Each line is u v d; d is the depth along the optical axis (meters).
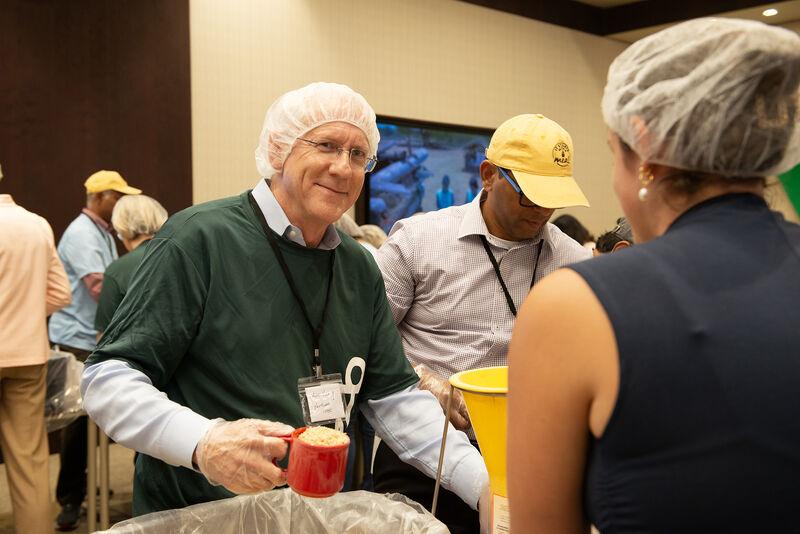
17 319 2.97
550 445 0.76
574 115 6.95
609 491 0.72
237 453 1.12
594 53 7.08
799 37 0.74
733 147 0.74
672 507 0.70
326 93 1.36
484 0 6.21
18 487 3.05
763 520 0.69
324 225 1.40
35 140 4.28
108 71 4.48
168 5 4.66
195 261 1.32
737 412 0.68
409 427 1.50
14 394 3.03
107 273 3.16
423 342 1.99
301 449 1.09
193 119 4.80
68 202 4.39
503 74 6.39
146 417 1.19
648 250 0.75
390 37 5.66
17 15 4.20
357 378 1.48
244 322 1.34
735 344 0.69
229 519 1.21
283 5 5.12
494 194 1.88
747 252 0.74
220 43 4.88
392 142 5.68
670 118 0.75
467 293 1.94
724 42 0.74
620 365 0.70
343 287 1.48
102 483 3.16
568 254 2.00
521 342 0.78
